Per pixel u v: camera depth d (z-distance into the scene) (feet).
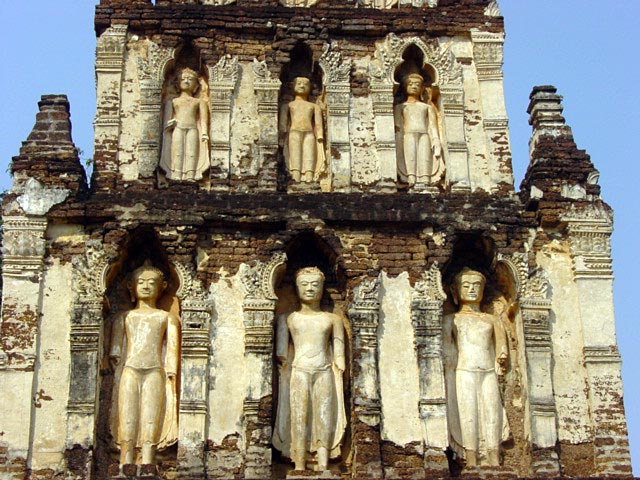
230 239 64.75
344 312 64.34
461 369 63.00
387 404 61.52
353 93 69.67
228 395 61.26
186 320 62.39
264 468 59.47
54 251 63.72
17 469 59.06
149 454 60.23
